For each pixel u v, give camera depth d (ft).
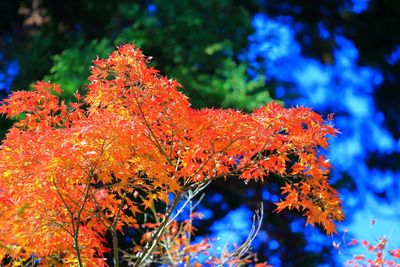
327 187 17.57
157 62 39.14
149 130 16.56
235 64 40.45
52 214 17.52
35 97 18.12
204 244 24.56
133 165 17.04
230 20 41.32
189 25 39.32
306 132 16.99
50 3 43.83
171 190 16.35
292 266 38.40
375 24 50.44
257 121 16.66
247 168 17.71
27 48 40.60
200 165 17.47
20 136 16.57
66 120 18.25
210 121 16.46
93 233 19.16
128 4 41.70
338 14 50.90
